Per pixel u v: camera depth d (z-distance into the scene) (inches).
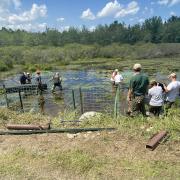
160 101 268.2
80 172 162.6
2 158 181.9
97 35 3523.6
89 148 190.2
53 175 161.2
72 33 3430.1
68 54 1827.0
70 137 209.9
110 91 518.6
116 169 163.8
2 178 159.3
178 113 248.2
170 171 158.6
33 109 390.3
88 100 436.8
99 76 858.1
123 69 1091.3
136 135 203.2
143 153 179.9
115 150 185.8
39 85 535.8
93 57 2016.5
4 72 1085.1
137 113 251.3
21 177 159.9
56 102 452.8
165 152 179.6
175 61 1466.5
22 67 1266.0
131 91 249.9
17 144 203.3
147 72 901.8
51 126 235.6
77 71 1069.8
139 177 154.7
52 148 193.9
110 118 243.8
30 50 1743.4
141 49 2143.2
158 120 226.8
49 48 2014.0
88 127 225.9
